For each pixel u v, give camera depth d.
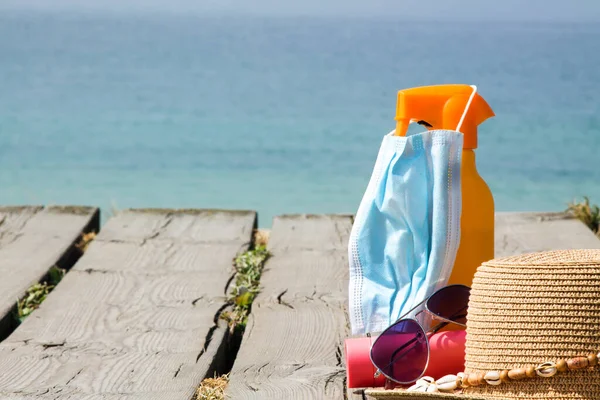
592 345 2.60
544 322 2.65
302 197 17.89
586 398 2.60
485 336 2.74
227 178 20.52
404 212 3.27
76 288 4.76
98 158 23.69
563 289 2.64
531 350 2.66
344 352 3.75
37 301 4.77
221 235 5.96
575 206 6.70
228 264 5.27
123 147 25.48
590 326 2.61
